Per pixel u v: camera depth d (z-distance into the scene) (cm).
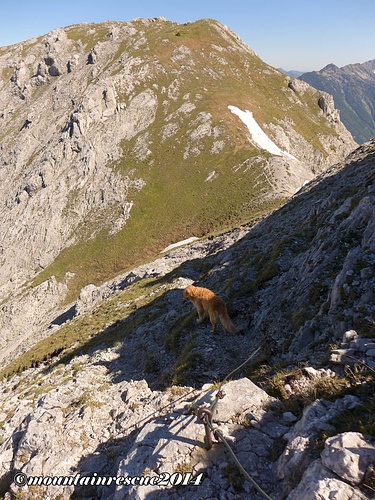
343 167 3341
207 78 13038
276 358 1134
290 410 664
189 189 9719
